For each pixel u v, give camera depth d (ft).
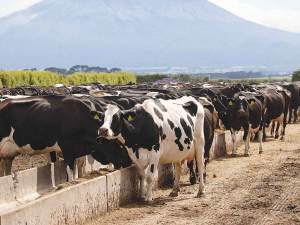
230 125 55.42
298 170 43.52
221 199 32.96
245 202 31.78
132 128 30.04
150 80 274.77
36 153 37.86
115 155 37.35
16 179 30.99
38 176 33.53
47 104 37.04
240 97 53.21
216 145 53.26
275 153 55.72
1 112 36.42
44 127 36.45
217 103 57.88
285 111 71.15
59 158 47.55
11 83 123.75
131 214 29.17
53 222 24.34
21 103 36.78
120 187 31.24
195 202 32.22
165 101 34.35
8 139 36.91
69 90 82.28
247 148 54.65
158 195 35.06
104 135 28.37
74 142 37.01
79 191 26.68
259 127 55.98
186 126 33.24
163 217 28.19
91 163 42.88
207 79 274.57
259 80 341.00
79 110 36.94
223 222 26.89
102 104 40.11
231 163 49.47
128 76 218.79
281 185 36.86
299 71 226.38
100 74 189.88
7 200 29.99
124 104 42.88
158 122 31.17
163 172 38.58
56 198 24.59
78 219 26.55
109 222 27.48
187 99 35.83
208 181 39.91
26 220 22.22
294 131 80.23
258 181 38.93
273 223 26.55
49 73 148.46
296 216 27.96
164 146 32.24
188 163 38.63
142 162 31.48
